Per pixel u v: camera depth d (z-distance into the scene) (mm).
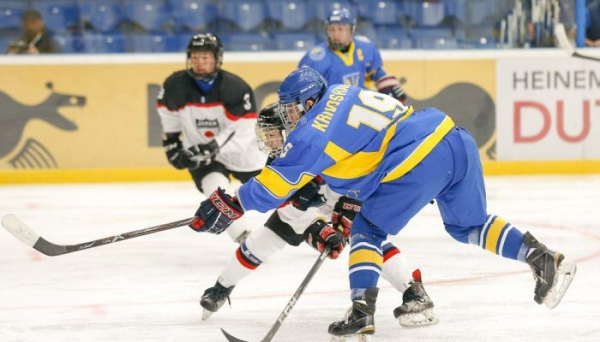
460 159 9688
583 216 19281
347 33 18953
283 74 27469
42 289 13133
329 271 13922
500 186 24750
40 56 27062
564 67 27438
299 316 11211
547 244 16109
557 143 27469
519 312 11125
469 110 27531
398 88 19953
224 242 17000
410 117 9680
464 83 27516
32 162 27172
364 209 9641
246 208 9375
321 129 9000
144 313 11531
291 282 13195
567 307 11320
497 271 13695
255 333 10484
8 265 15047
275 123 9852
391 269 10352
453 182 9742
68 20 29359
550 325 10484
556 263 9641
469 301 11766
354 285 9453
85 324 10992
